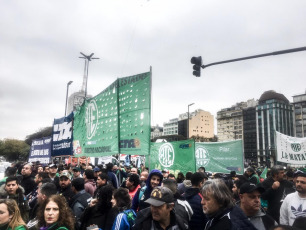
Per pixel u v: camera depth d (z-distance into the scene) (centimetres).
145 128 749
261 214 294
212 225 252
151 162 1120
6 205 312
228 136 15562
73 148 1356
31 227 341
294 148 1058
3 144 9319
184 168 948
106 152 962
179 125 16425
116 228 329
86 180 657
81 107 1287
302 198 356
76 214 421
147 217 289
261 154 13588
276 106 13400
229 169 1023
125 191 366
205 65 938
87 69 2625
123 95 876
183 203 341
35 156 1942
